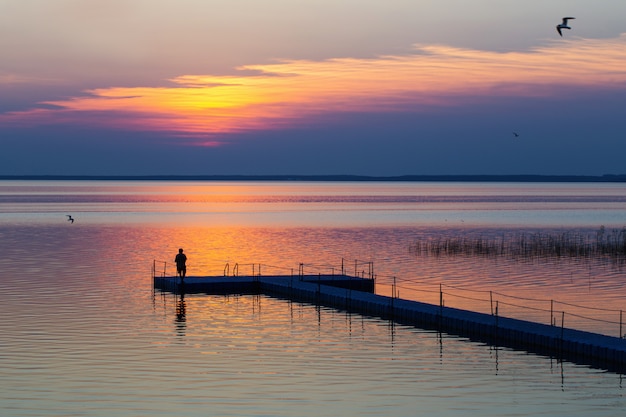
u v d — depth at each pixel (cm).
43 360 4406
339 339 5056
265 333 5234
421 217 19988
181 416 3506
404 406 3662
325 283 7519
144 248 11306
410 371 4262
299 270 8962
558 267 9131
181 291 7050
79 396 3769
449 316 5438
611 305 6544
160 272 8519
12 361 4372
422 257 10288
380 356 4594
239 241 12675
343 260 10019
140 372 4188
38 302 6275
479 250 10831
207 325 5488
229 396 3794
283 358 4528
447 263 9606
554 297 6988
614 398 3791
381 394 3844
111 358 4472
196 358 4491
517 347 4862
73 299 6475
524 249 10919
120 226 16100
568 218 19788
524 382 4059
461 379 4109
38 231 14488
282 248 11569
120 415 3512
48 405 3634
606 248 10875
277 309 6234
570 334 4831
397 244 12200
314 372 4225
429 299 6912
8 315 5678
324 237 13550
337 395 3822
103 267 8862
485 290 7438
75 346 4744
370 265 9125
